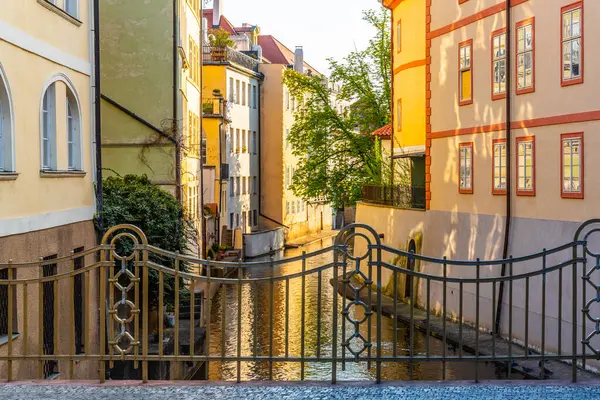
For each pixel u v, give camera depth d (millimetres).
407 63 37438
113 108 28906
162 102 29172
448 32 28375
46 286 14008
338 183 53688
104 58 29172
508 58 24234
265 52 87438
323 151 53750
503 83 24766
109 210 20906
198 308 25375
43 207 14055
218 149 54906
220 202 55062
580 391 8859
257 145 70688
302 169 54656
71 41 15789
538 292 22312
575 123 21094
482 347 22344
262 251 60906
